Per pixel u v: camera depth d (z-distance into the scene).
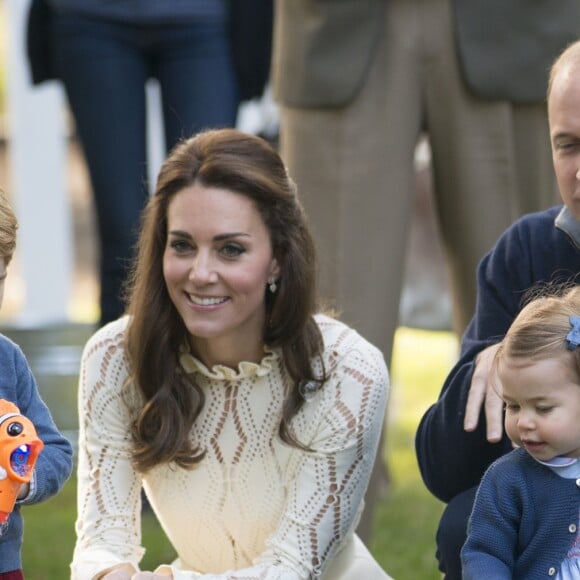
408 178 15.27
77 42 17.59
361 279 15.17
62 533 17.95
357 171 15.12
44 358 21.88
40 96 26.52
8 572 11.12
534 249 11.55
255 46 17.98
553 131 10.84
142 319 11.73
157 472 12.08
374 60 15.03
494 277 11.73
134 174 17.86
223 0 17.86
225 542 12.12
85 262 37.72
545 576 10.25
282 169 11.59
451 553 11.44
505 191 15.22
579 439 10.10
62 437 11.68
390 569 16.62
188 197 11.26
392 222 15.20
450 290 15.88
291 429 11.68
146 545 17.17
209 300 11.34
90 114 17.67
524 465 10.48
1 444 10.56
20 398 11.61
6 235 10.80
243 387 11.88
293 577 11.40
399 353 30.22
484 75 14.91
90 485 12.00
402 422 23.86
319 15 14.98
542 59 14.93
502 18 14.85
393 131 15.10
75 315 31.50
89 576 11.41
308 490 11.67
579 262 11.39
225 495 11.96
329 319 12.23
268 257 11.46
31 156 26.69
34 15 18.23
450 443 11.54
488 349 11.45
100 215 17.91
